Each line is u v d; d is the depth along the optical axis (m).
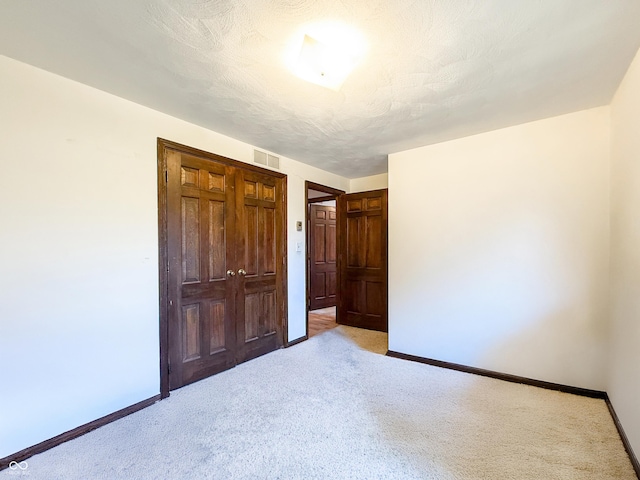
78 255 2.00
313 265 5.90
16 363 1.75
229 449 1.79
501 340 2.77
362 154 3.56
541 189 2.59
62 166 1.94
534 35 1.53
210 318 2.84
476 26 1.46
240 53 1.69
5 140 1.73
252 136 2.98
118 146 2.20
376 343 3.83
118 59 1.75
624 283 1.92
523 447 1.78
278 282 3.61
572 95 2.17
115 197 2.18
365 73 1.86
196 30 1.50
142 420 2.11
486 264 2.85
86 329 2.02
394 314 3.41
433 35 1.53
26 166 1.80
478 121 2.60
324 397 2.42
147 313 2.35
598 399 2.34
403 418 2.11
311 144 3.21
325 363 3.15
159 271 2.43
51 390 1.87
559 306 2.52
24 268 1.79
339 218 4.79
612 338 2.18
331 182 4.52
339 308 4.81
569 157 2.47
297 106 2.32
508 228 2.74
